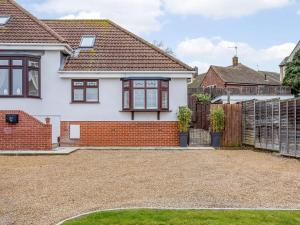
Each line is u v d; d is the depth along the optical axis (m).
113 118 23.42
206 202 9.05
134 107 23.16
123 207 8.53
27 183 11.30
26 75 21.94
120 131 22.89
